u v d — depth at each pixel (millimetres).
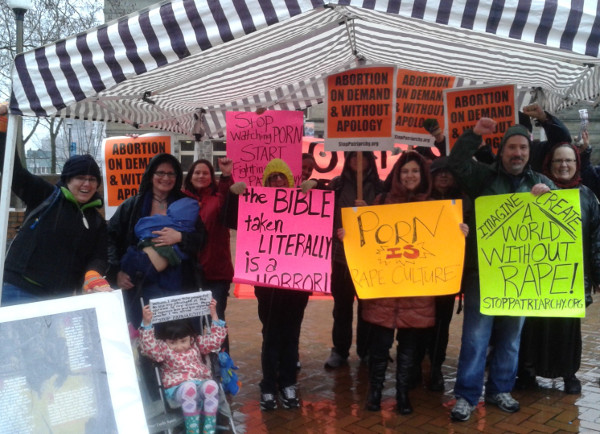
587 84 5195
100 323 2838
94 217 3662
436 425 4137
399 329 4375
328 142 4621
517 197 4031
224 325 3703
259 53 4434
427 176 4266
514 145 4059
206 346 3623
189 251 3814
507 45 3922
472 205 4461
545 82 5523
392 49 5074
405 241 4137
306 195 4230
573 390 4719
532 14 2615
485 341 4207
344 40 4926
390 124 4559
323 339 6457
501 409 4387
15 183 3494
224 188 4320
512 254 4043
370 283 4160
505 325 4316
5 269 3465
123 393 2797
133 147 5711
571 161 4406
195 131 6480
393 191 4301
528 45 3775
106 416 2744
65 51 2830
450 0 2623
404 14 2652
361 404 4562
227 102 6332
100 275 3557
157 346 3455
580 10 2607
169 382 3453
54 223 3471
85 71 2828
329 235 4188
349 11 3844
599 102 5352
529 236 4012
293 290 4340
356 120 4594
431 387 4887
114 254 4027
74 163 3531
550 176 4504
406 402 4340
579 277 3916
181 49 2738
